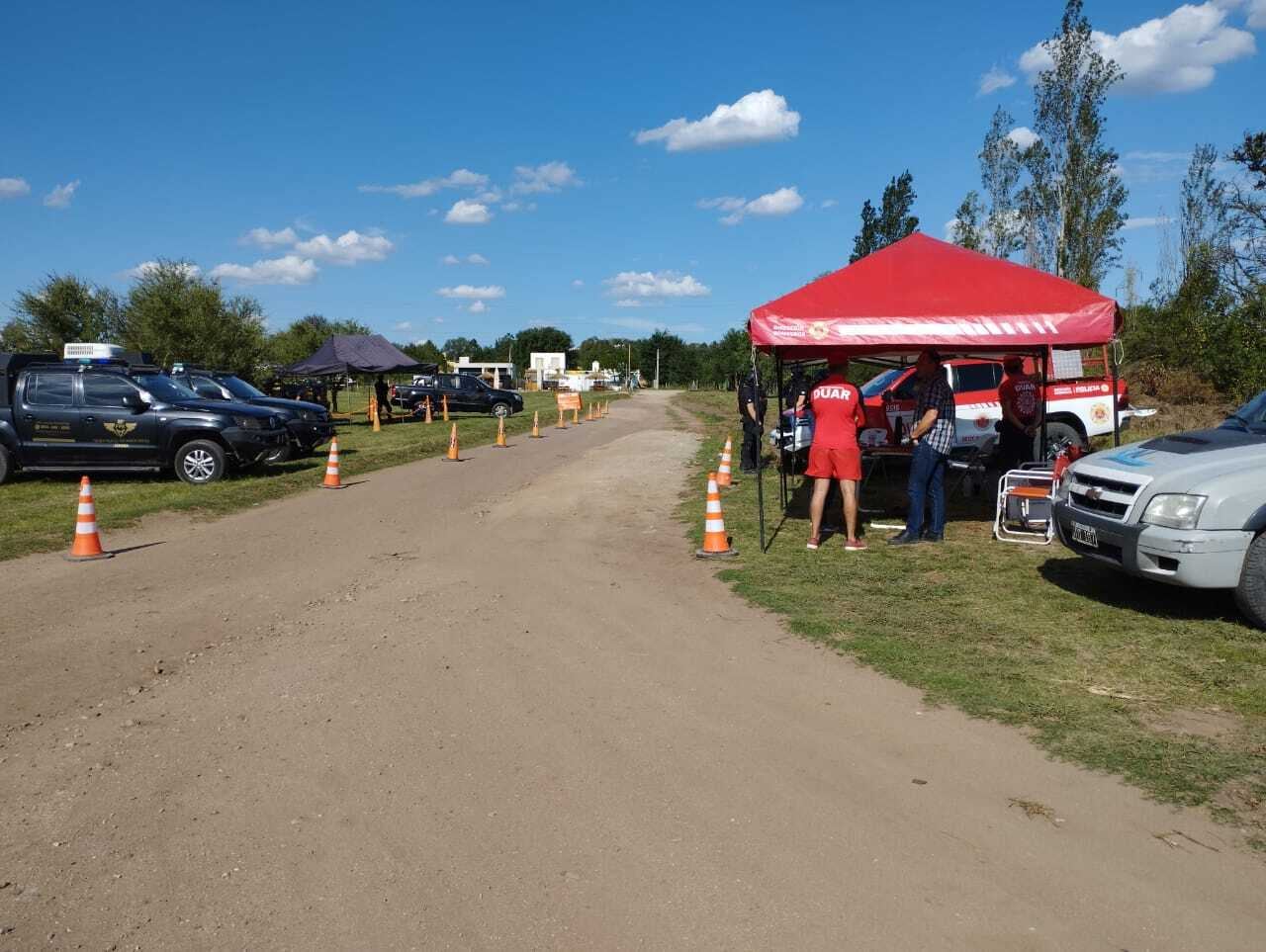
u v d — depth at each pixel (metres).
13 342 36.47
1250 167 20.44
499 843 3.76
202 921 3.26
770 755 4.57
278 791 4.27
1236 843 3.63
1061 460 9.83
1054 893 3.31
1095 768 4.34
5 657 6.36
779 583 8.13
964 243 33.47
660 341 131.12
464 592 8.18
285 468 18.41
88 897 3.42
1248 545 6.22
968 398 14.34
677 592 8.02
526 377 101.25
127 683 5.85
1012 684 5.48
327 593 8.24
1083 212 30.36
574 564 9.29
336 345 34.28
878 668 5.84
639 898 3.34
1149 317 25.30
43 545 10.48
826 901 3.29
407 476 17.36
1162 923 3.12
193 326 36.41
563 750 4.68
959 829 3.79
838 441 9.34
